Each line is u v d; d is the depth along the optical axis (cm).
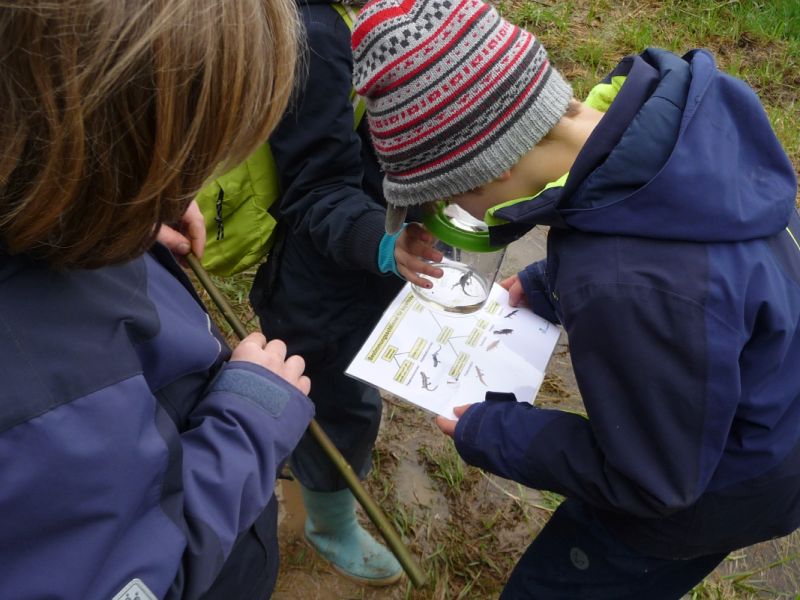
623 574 137
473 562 202
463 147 102
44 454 60
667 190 94
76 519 63
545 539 147
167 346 80
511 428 124
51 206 55
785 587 202
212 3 54
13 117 51
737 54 399
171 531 73
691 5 432
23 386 60
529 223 106
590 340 99
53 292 65
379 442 226
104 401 64
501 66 100
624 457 102
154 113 55
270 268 164
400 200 113
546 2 421
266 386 94
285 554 202
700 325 95
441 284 152
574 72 371
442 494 216
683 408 98
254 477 86
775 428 112
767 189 104
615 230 97
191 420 90
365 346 140
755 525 123
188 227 140
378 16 102
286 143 139
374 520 117
